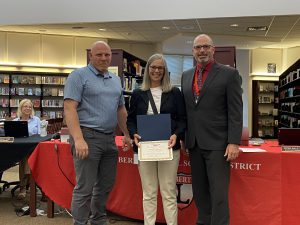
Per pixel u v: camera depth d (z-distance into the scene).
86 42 10.29
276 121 11.82
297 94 8.83
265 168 2.86
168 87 2.70
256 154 2.87
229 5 7.19
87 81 2.57
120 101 2.86
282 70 11.64
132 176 3.29
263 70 11.69
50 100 10.16
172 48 11.30
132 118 2.83
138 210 3.29
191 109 2.62
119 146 3.29
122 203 3.34
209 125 2.54
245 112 11.52
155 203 2.77
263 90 11.82
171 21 7.73
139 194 3.28
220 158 2.51
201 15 7.34
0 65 9.76
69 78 2.57
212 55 2.58
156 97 2.71
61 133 3.57
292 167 2.79
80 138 2.49
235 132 2.46
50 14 7.95
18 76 9.84
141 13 7.61
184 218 3.12
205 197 2.69
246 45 10.61
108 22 7.88
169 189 2.70
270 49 11.65
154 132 2.62
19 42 9.80
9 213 3.69
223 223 2.53
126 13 7.68
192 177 2.70
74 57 10.23
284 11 6.97
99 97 2.59
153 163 2.72
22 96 10.01
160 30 8.92
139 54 11.32
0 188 4.67
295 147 2.93
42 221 3.43
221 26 8.25
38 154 3.54
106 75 2.70
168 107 2.69
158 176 2.74
